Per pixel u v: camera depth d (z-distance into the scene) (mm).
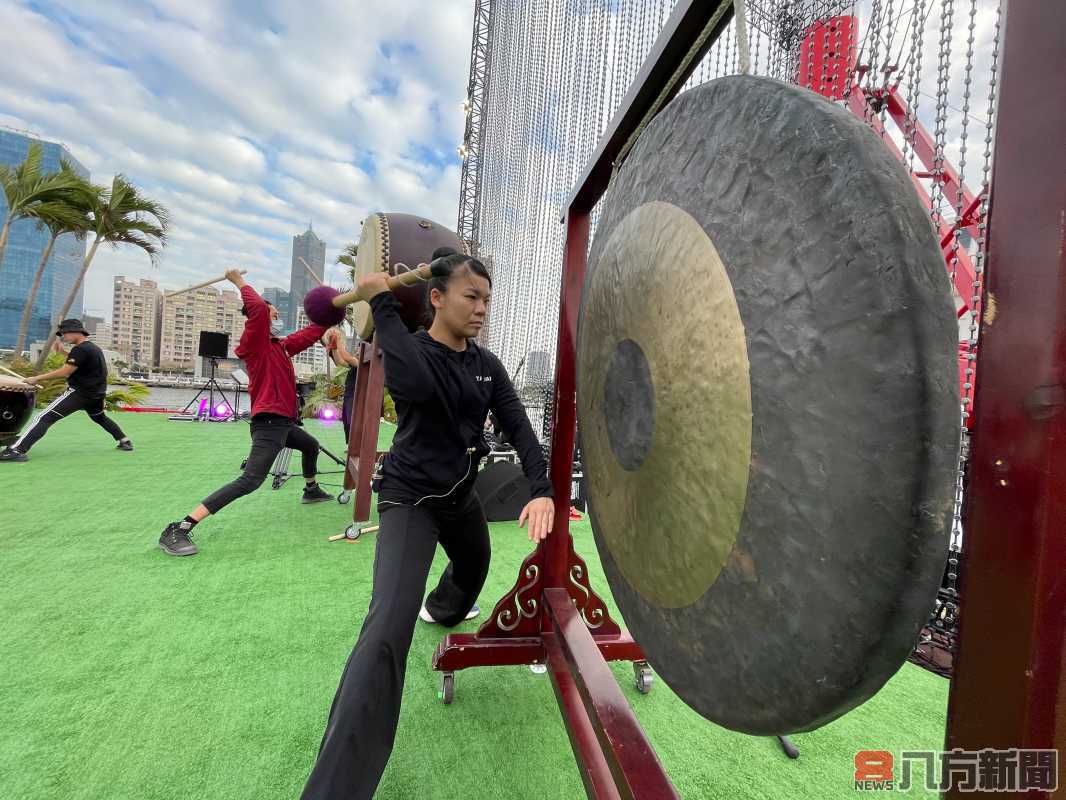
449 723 1529
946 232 1519
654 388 833
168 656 1793
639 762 963
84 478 4387
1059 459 367
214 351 10180
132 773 1268
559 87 4641
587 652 1330
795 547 522
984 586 401
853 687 465
